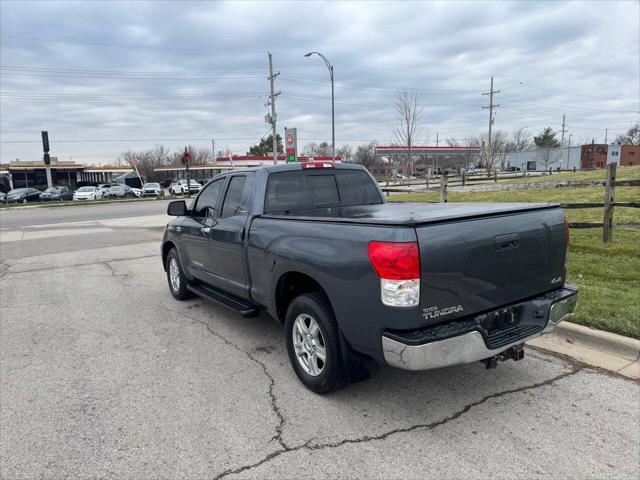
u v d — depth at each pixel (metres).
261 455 2.83
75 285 7.70
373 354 2.97
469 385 3.67
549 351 4.25
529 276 3.33
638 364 3.93
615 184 7.35
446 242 2.82
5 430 3.17
